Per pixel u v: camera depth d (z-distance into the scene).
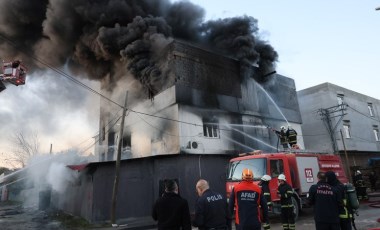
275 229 8.67
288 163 10.37
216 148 16.73
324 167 11.63
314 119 26.33
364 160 27.22
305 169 10.82
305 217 10.81
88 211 13.09
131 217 13.42
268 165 9.88
